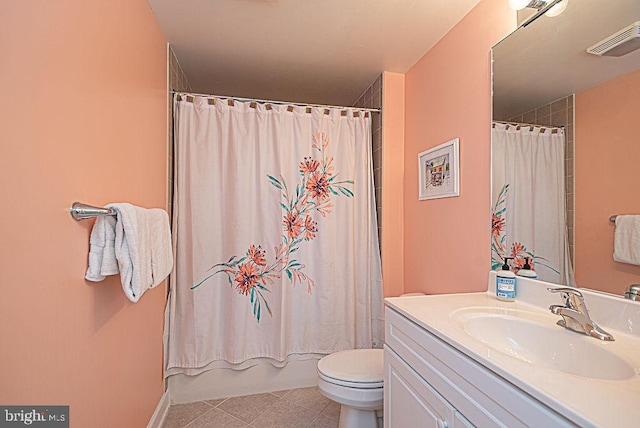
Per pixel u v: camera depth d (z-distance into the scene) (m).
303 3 1.61
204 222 2.09
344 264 2.34
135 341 1.47
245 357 2.16
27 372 0.74
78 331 0.96
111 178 1.19
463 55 1.75
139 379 1.52
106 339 1.16
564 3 1.22
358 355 1.75
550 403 0.63
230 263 2.13
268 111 2.22
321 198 2.30
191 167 2.08
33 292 0.76
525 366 0.77
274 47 2.04
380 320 2.38
